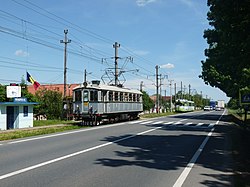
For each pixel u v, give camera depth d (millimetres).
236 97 44281
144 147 14852
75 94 32406
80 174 8906
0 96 35719
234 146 15531
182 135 20938
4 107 28766
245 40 16031
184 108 84688
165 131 24016
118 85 42250
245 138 19344
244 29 15531
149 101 81750
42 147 14664
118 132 22953
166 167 10117
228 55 21828
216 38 31297
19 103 29953
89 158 11617
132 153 12938
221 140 18172
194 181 8297
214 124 32875
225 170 9797
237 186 7840
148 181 8172
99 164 10461
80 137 19312
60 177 8516
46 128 28484
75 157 11820
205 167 10234
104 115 32688
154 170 9602
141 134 21438
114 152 13156
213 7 16719
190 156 12398
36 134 21781
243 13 14977
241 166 10477
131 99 41125
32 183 7820
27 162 10734
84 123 31859
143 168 9883
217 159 11789
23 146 15055
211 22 28688
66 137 19312
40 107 48438
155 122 36312
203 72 45125
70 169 9609
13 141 17266
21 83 44781
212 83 44281
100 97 31859
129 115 40875
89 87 31797
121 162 10875
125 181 8141
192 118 46656
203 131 24297
